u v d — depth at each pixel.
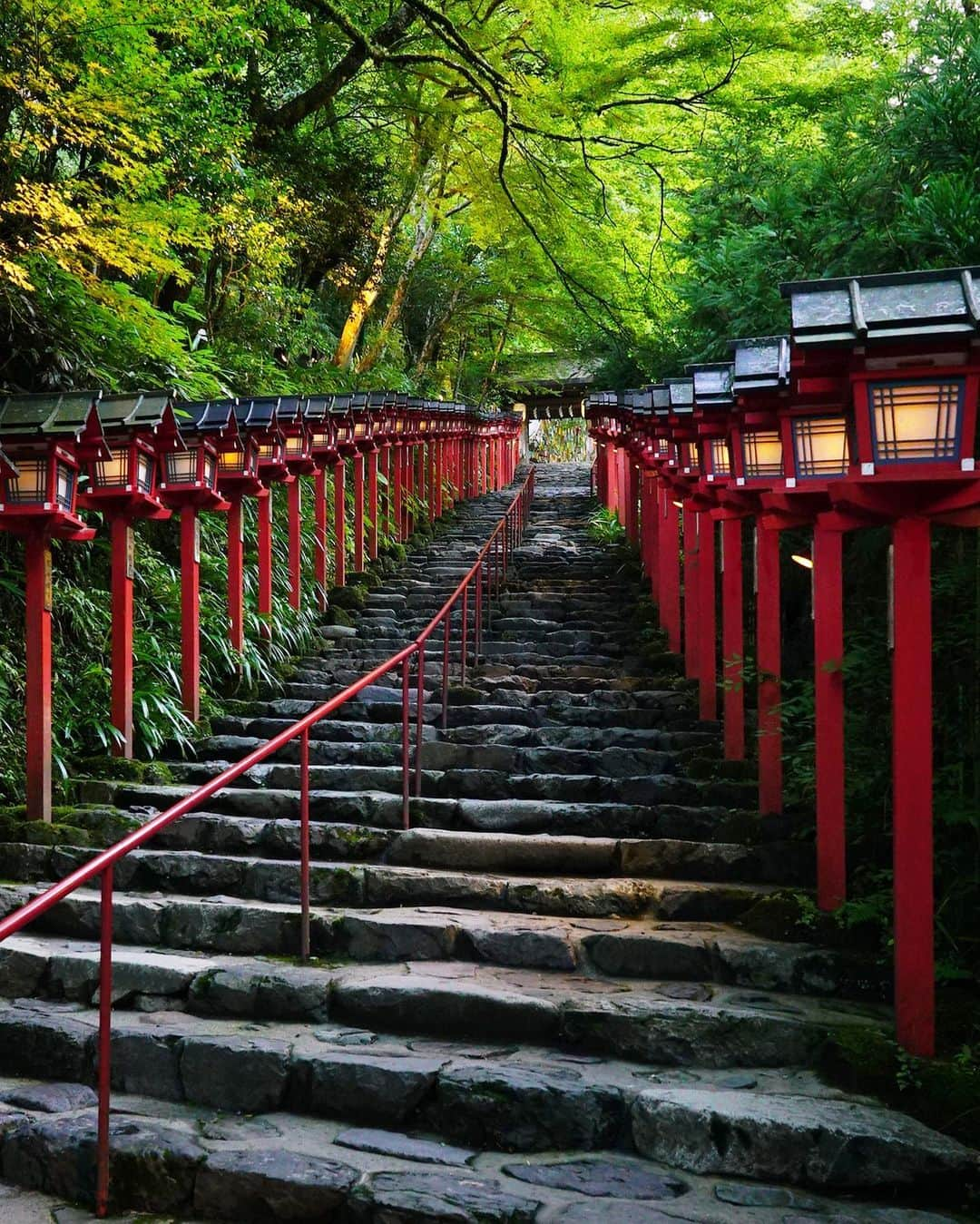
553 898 4.55
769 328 6.81
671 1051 3.49
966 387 3.05
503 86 9.73
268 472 8.43
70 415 5.07
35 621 5.29
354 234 13.02
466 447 19.38
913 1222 2.72
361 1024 3.75
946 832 4.33
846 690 5.10
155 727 6.51
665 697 7.34
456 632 9.52
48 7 6.27
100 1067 2.96
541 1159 3.07
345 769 5.97
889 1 8.55
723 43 9.10
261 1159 2.98
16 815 5.35
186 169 8.79
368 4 11.39
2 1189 3.09
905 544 3.29
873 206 5.84
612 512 15.67
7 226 6.48
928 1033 3.28
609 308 11.15
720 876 4.76
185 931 4.40
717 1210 2.77
